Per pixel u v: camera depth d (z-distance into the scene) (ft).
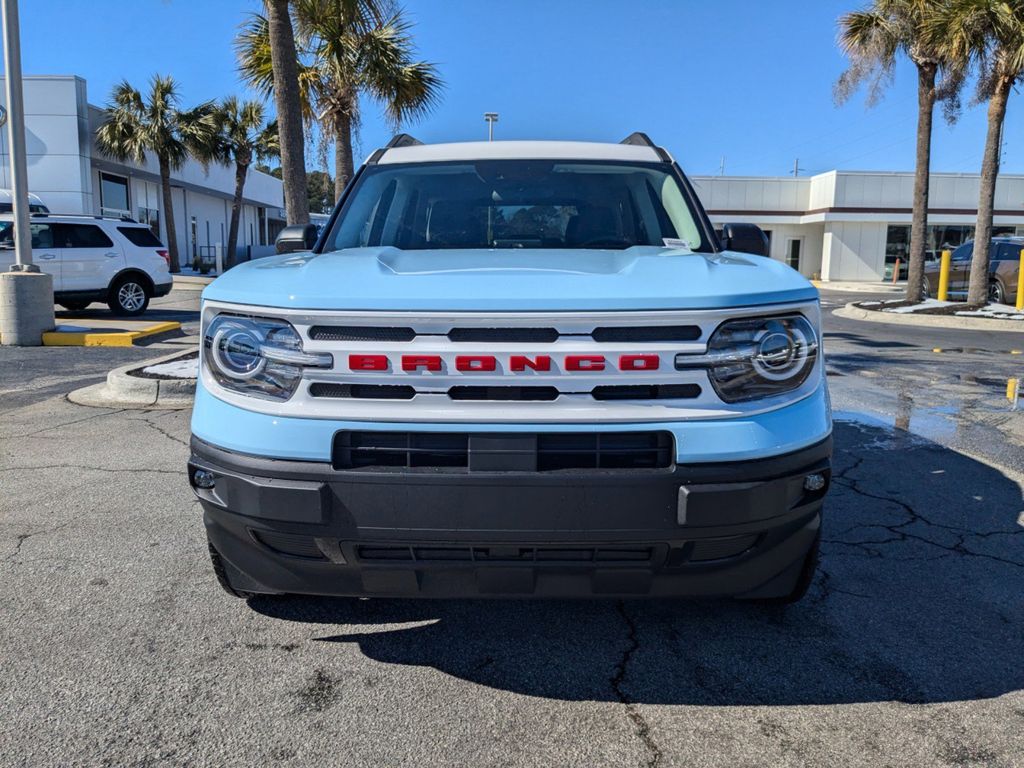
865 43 62.28
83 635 10.38
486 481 7.82
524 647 10.17
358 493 7.95
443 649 10.11
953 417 23.54
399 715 8.70
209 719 8.60
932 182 127.44
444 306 7.82
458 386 7.89
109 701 8.91
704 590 8.79
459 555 8.26
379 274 8.68
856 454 19.33
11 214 48.73
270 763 7.89
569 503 7.83
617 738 8.31
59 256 49.08
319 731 8.41
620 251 10.82
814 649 10.12
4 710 8.72
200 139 100.01
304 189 30.19
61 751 8.04
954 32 56.24
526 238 12.14
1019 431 21.75
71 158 83.82
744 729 8.47
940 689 9.22
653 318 7.86
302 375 8.08
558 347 7.81
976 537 13.94
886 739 8.29
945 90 64.44
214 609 11.13
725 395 8.02
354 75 45.96
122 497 15.83
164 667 9.62
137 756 7.98
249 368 8.36
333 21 35.47
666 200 12.62
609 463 7.95
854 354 38.50
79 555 12.94
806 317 8.55
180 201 122.62
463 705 8.89
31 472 17.48
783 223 137.39
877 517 14.92
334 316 7.97
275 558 8.80
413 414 7.88
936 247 131.03
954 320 56.08
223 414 8.45
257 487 8.11
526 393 7.91
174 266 102.68
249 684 9.28
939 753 8.05
